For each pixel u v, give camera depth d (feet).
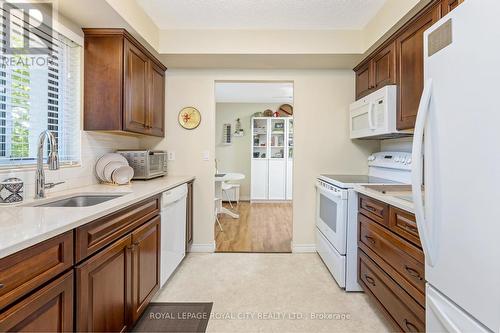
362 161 10.30
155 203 6.58
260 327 5.86
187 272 8.52
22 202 4.79
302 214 10.36
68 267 3.53
